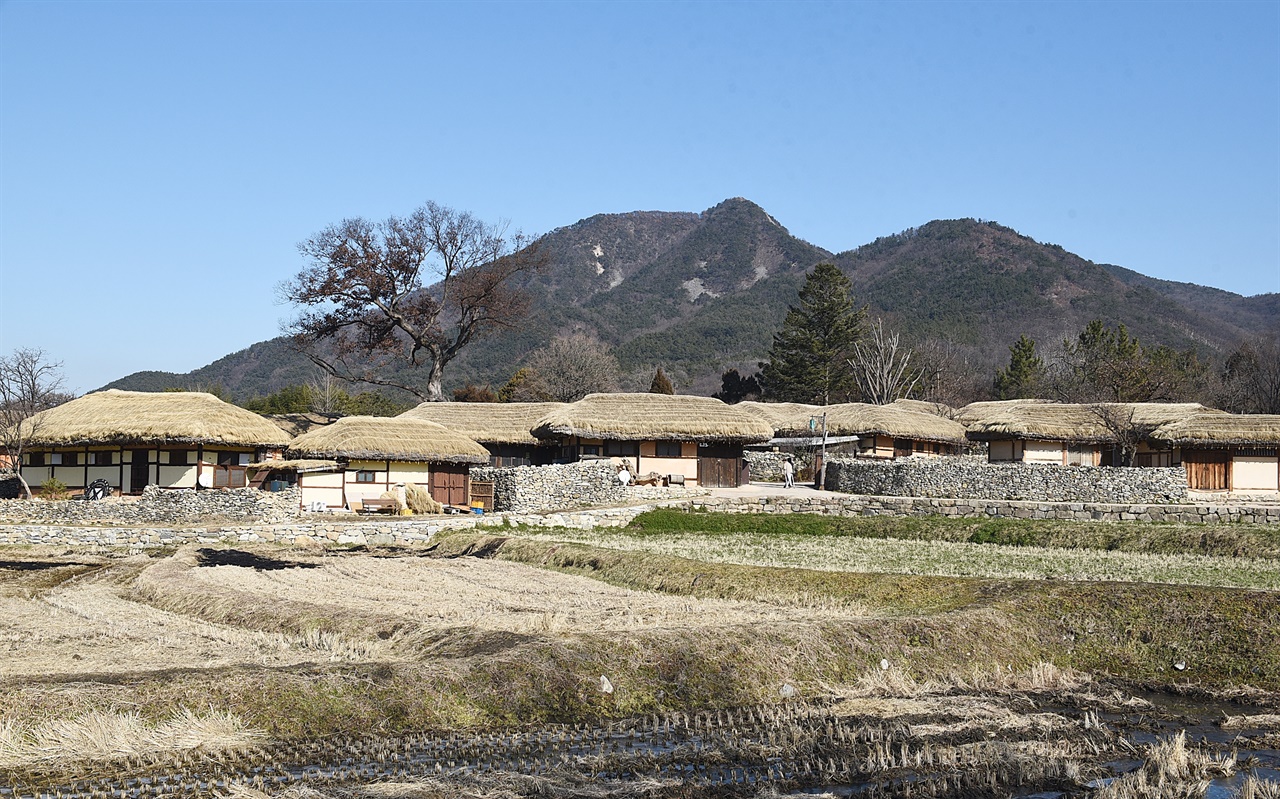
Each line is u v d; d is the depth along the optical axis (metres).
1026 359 102.38
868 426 58.47
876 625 19.98
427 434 49.00
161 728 14.59
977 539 37.31
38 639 20.19
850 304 101.06
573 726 15.96
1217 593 21.81
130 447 48.00
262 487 50.03
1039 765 14.23
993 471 48.22
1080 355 98.56
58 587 28.33
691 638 18.58
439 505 46.22
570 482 46.19
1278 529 34.69
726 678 17.81
